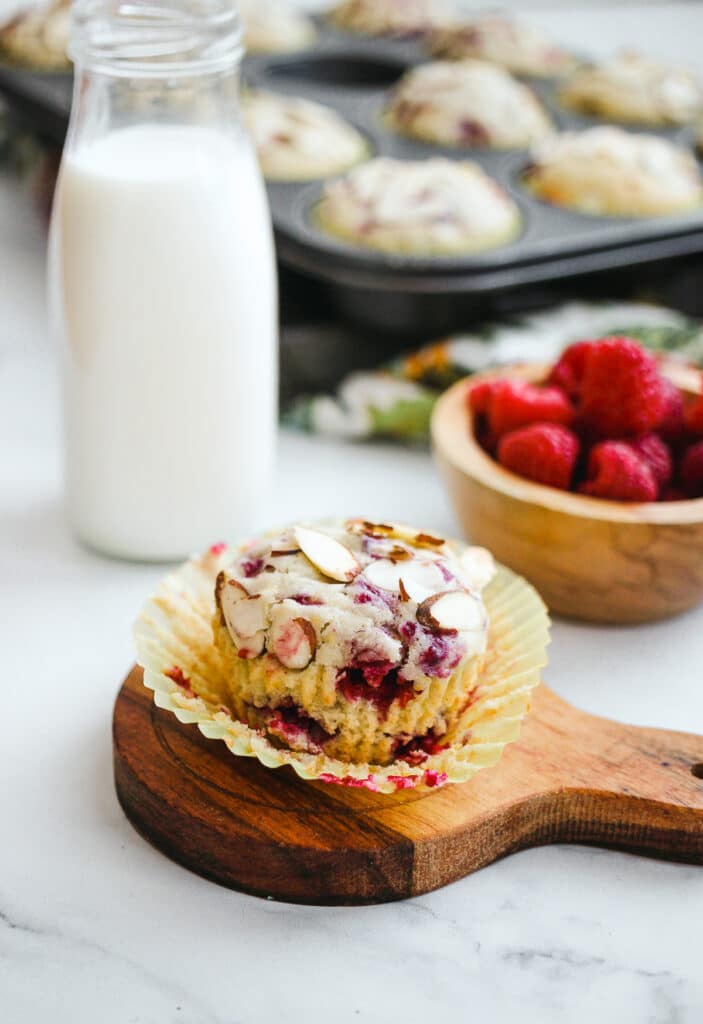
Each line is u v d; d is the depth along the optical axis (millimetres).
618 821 496
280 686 493
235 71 568
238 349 575
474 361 654
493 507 561
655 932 478
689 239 716
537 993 462
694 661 563
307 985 461
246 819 480
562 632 573
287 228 678
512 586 538
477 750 493
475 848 487
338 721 494
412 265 659
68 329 568
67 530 615
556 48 936
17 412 682
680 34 1134
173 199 556
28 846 491
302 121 772
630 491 555
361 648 489
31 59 833
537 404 578
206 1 554
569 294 713
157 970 463
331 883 478
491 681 515
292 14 945
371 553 511
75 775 514
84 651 558
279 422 682
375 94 865
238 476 592
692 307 754
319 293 688
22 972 460
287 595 496
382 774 488
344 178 720
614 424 572
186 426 576
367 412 660
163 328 563
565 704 524
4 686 542
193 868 487
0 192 875
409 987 462
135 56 554
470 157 783
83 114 565
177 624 526
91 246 558
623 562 553
